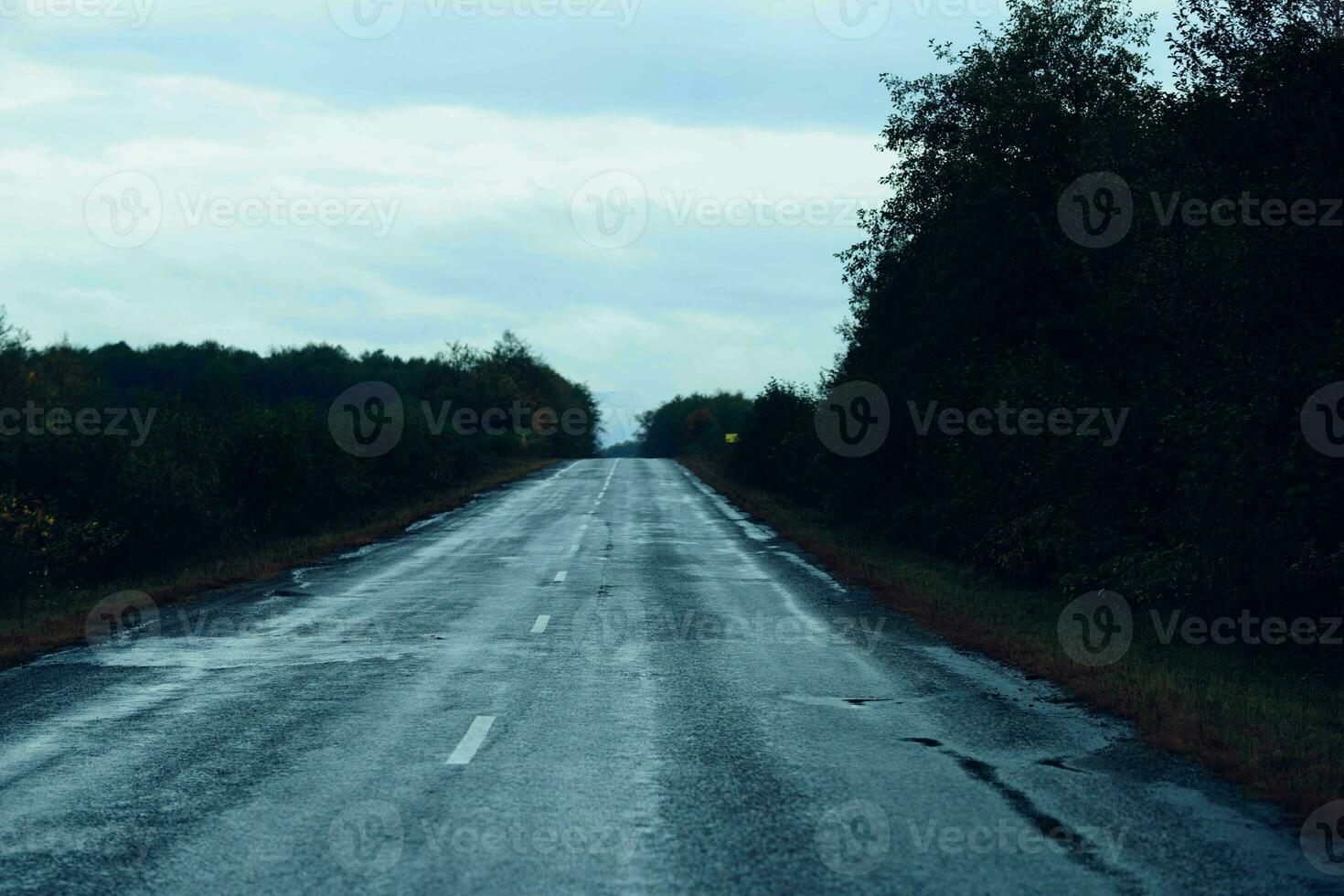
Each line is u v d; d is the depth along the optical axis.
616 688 11.24
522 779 7.80
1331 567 12.36
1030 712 10.10
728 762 8.29
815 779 7.79
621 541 30.88
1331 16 14.18
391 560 26.64
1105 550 17.16
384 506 46.09
